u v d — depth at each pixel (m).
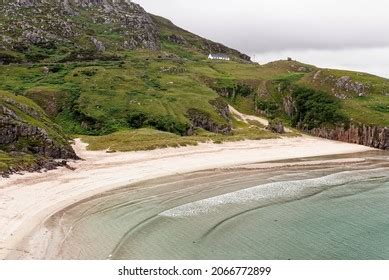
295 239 45.03
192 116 123.56
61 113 121.25
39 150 70.88
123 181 63.12
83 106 120.88
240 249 41.62
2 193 50.75
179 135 111.56
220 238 43.94
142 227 45.19
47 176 60.81
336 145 117.06
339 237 46.25
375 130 120.56
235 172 74.81
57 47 192.12
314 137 131.25
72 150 75.94
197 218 49.25
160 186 62.06
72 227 43.56
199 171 73.62
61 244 39.31
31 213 46.09
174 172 71.44
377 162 92.50
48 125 90.62
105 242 40.69
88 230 43.19
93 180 62.06
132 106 122.19
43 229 42.31
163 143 91.19
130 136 98.44
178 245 41.47
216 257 39.53
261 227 47.84
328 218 52.41
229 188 63.56
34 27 199.25
